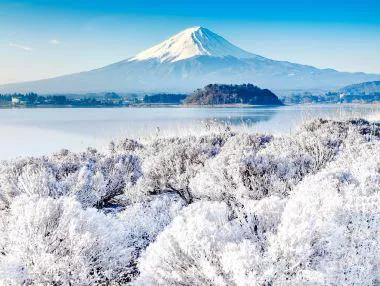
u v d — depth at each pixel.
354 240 3.70
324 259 3.37
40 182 7.97
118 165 9.96
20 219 4.35
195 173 8.87
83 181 8.29
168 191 10.04
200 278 3.48
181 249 3.60
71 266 4.00
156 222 5.97
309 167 8.33
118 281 4.34
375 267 3.58
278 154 8.90
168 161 9.42
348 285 3.31
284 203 4.39
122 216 6.40
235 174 7.25
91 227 4.36
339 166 8.06
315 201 4.19
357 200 4.18
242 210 4.64
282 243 3.37
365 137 13.70
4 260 4.12
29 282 3.98
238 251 3.29
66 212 4.46
